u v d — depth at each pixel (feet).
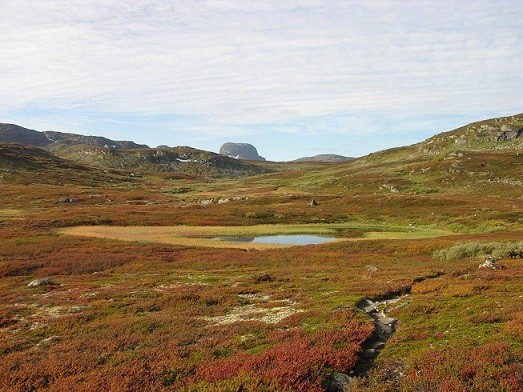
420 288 92.17
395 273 120.37
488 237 204.33
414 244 192.24
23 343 75.56
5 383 53.98
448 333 59.31
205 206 426.10
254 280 124.47
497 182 444.96
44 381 54.54
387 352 55.16
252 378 44.80
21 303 109.40
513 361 47.01
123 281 136.56
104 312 94.02
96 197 492.13
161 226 306.96
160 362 55.93
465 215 306.76
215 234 272.51
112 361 58.54
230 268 160.66
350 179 570.87
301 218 341.82
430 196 411.54
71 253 191.52
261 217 347.77
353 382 46.50
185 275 144.56
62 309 100.68
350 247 202.28
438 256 163.32
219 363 52.39
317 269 142.92
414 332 61.62
